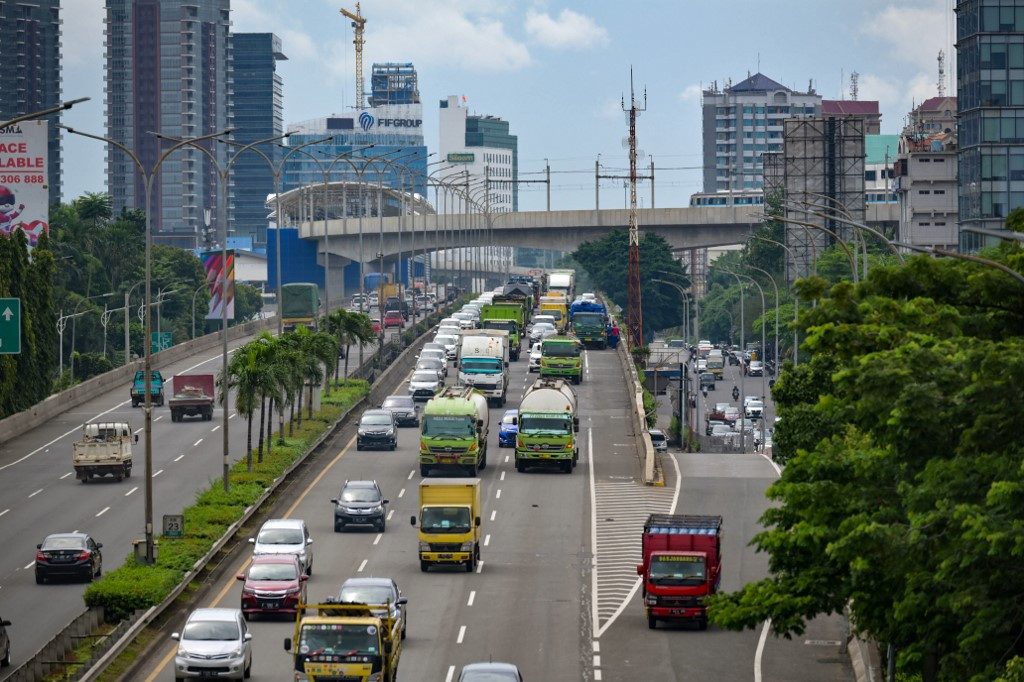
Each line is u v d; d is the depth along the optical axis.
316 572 95.06
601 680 71.25
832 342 57.06
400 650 73.88
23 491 125.44
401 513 115.31
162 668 72.00
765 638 80.88
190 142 101.38
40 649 71.25
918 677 64.88
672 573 82.00
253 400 129.62
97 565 93.94
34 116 72.00
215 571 94.19
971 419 49.56
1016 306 57.34
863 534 49.59
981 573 46.56
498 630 81.19
